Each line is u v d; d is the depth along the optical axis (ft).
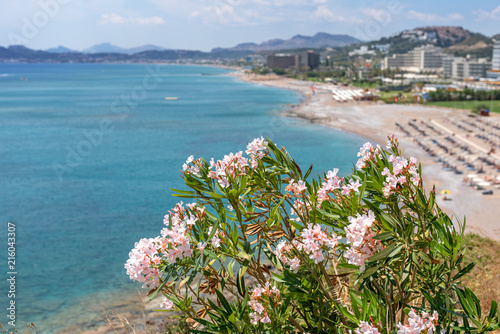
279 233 11.35
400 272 10.11
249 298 10.14
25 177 173.06
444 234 9.89
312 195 10.89
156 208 125.70
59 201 137.28
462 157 171.94
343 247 9.38
